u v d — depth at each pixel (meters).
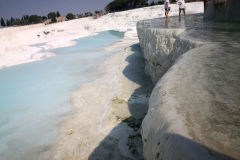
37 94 7.71
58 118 5.57
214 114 1.32
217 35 3.78
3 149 4.57
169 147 1.20
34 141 4.69
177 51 3.94
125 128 3.84
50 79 9.44
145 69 7.32
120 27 29.80
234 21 6.28
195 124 1.25
